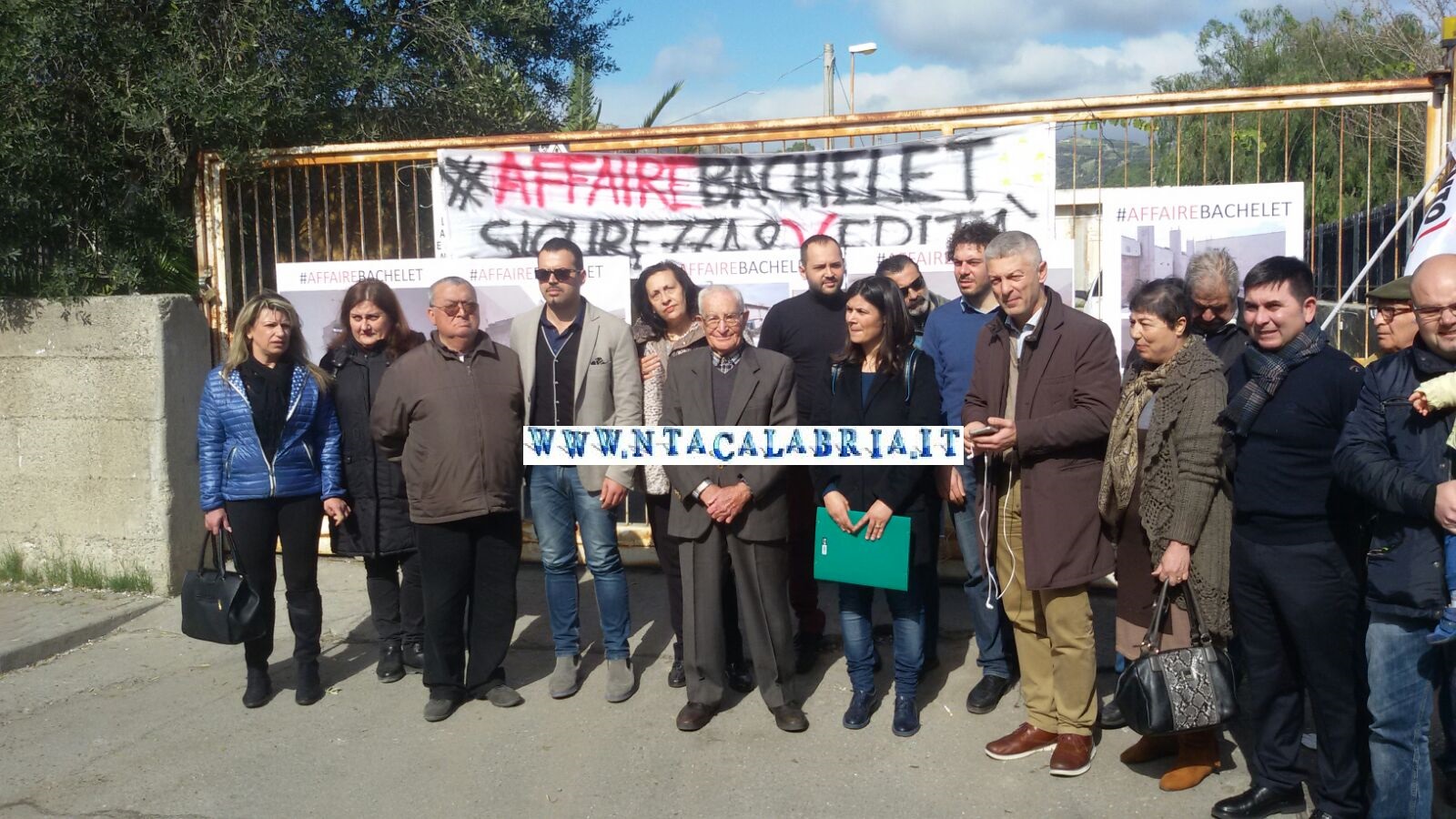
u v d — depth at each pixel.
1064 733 4.00
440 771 4.16
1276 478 3.37
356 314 5.03
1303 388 3.34
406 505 4.96
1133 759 4.03
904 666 4.36
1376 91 5.32
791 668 4.46
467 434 4.50
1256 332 3.43
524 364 4.75
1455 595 2.91
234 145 6.55
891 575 4.12
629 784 4.02
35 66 6.13
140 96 6.43
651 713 4.63
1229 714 3.52
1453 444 2.89
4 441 6.44
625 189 6.18
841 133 5.93
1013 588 4.08
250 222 7.11
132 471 6.25
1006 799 3.82
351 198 7.27
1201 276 4.07
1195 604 3.64
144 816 3.86
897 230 5.90
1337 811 3.44
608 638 4.85
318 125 7.22
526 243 6.30
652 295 4.84
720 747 4.29
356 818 3.81
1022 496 3.94
